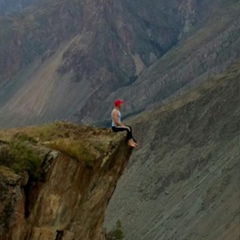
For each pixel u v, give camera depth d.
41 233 15.36
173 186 96.81
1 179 14.41
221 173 84.69
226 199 74.94
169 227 80.38
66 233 16.30
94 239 18.16
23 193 15.05
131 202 97.50
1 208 14.34
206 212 76.06
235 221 66.38
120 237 32.31
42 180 15.41
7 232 14.36
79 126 19.23
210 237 67.31
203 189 84.50
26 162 15.20
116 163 18.45
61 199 16.02
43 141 17.27
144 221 88.12
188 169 98.81
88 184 17.25
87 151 17.22
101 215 18.39
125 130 18.84
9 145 15.55
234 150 91.75
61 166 15.97
